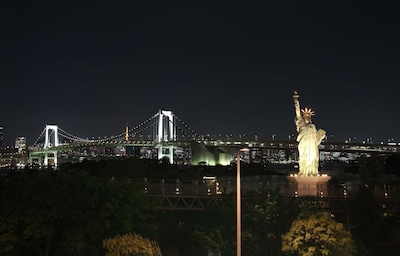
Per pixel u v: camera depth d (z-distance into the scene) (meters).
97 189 67.12
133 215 70.25
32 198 61.66
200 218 81.62
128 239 56.06
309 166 83.44
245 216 68.38
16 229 61.44
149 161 159.00
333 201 82.62
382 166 170.00
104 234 66.19
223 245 65.62
